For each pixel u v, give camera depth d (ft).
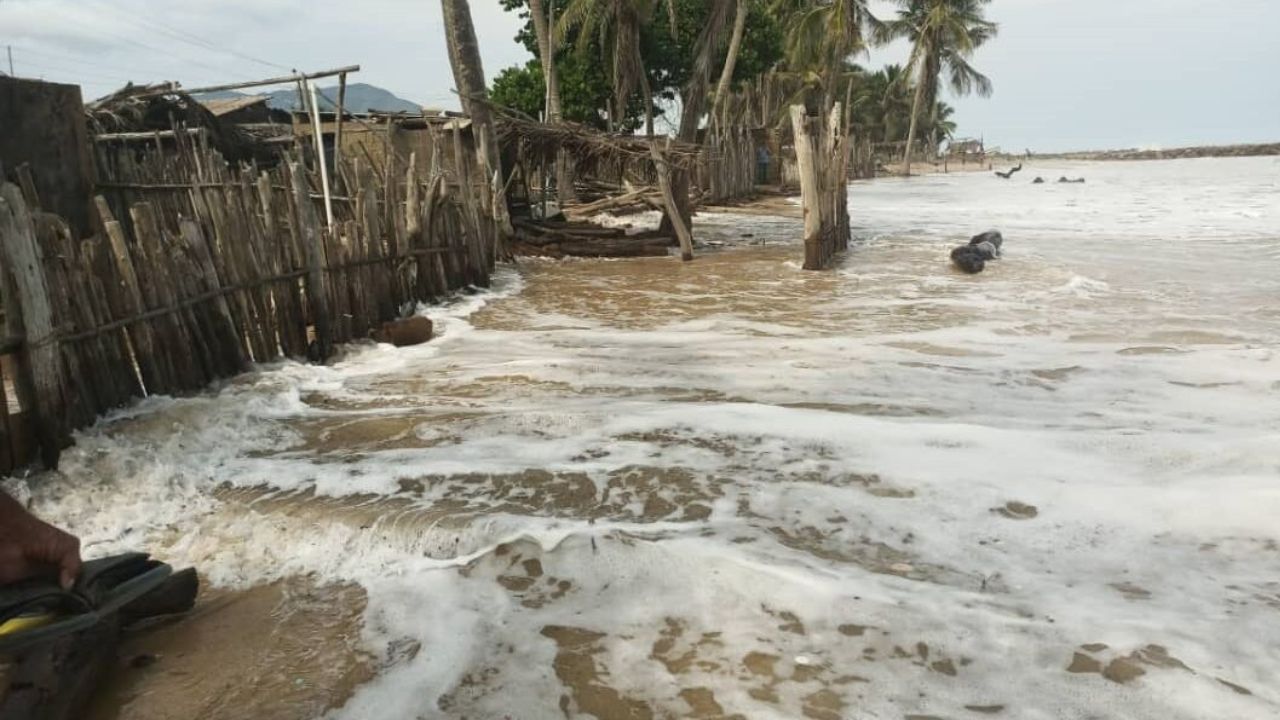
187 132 35.88
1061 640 8.70
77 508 12.16
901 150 239.71
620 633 9.07
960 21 158.92
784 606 9.40
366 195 24.98
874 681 8.12
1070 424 15.55
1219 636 8.73
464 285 33.17
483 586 10.12
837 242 44.88
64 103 25.22
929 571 10.21
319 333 21.62
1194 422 15.55
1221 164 215.10
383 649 8.94
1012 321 26.17
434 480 13.16
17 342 12.70
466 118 46.19
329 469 13.60
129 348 16.10
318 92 37.55
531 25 101.81
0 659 7.82
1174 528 11.18
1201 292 30.66
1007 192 108.17
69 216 25.54
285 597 10.11
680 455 14.14
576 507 12.16
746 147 99.04
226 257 18.79
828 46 118.32
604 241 47.62
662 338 24.44
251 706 8.05
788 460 13.83
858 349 22.31
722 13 60.34
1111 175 157.79
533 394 18.26
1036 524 11.39
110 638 8.68
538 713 7.81
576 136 46.19
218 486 13.12
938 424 15.39
